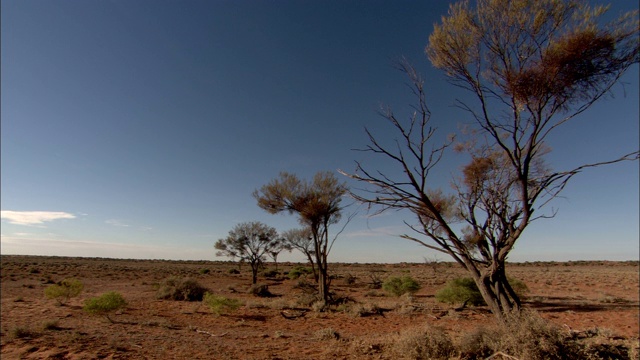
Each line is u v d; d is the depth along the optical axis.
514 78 6.34
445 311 17.88
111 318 13.96
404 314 17.09
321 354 9.00
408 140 7.54
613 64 5.93
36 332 10.29
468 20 6.62
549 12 5.97
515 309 8.05
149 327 12.44
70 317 13.88
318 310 18.09
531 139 6.70
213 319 15.23
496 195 9.35
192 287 22.59
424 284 38.72
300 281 35.84
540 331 7.25
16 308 16.06
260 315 16.62
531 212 7.10
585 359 6.97
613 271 60.88
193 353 8.84
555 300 23.88
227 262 110.81
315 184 20.83
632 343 8.78
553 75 6.04
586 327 13.80
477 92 6.90
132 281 38.22
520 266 86.75
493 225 8.93
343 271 62.72
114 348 8.81
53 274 43.38
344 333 12.48
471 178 9.88
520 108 6.62
